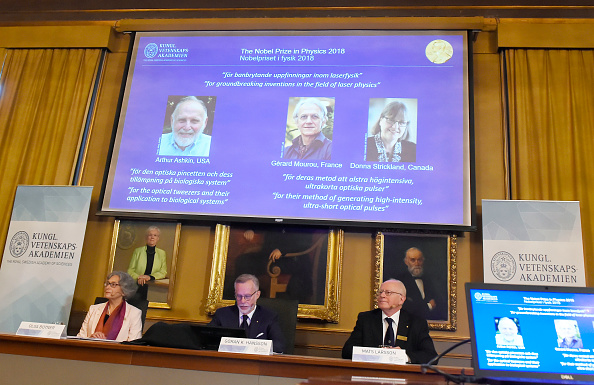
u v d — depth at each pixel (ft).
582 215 14.15
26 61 17.74
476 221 14.11
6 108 17.26
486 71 15.93
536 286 6.48
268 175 15.19
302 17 17.03
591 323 6.25
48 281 14.55
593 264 13.78
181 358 9.38
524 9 16.02
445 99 15.14
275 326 11.62
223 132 15.76
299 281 14.58
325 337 14.20
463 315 14.02
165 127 16.05
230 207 15.07
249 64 16.35
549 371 6.01
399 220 14.32
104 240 15.88
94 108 17.08
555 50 15.60
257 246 15.02
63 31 17.79
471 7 16.20
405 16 16.62
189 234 15.58
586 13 15.88
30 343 9.90
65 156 16.55
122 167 15.78
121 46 17.88
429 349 11.35
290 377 9.09
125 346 9.50
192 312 14.92
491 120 15.49
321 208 14.71
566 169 14.56
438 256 14.32
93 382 9.48
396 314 11.89
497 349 6.15
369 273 14.58
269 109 15.80
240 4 17.17
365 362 8.93
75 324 15.16
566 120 14.97
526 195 14.46
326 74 15.88
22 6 18.06
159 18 17.75
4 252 14.94
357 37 16.10
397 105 15.26
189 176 15.48
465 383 6.09
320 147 15.21
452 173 14.51
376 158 14.89
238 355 9.20
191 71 16.55
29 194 15.40
